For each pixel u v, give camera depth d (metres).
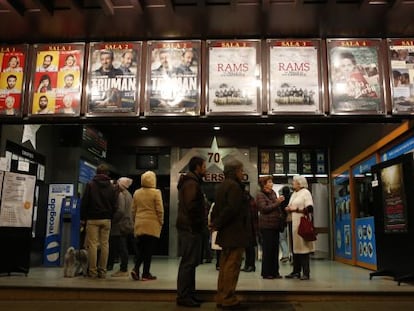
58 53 5.48
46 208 8.01
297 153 11.00
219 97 5.26
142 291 4.86
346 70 5.25
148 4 4.77
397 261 5.77
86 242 5.93
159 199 5.77
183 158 10.89
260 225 6.14
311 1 4.72
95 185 5.91
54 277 6.00
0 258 6.11
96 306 4.59
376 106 5.18
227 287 4.39
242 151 10.85
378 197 6.32
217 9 4.79
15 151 7.06
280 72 5.28
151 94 5.30
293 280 5.81
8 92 5.42
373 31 5.24
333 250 10.17
